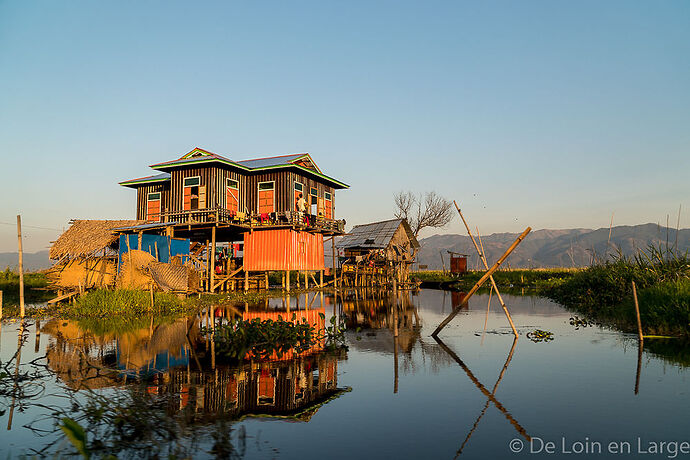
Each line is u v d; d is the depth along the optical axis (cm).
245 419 477
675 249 1395
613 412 485
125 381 638
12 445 398
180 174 2550
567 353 816
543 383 611
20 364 745
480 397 554
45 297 2311
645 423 450
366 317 1500
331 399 552
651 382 604
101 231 2173
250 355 837
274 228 2594
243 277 2986
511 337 1024
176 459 350
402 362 771
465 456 374
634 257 1588
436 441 411
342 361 783
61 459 365
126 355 828
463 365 737
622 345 882
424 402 536
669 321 1014
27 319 1409
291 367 735
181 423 461
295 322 1329
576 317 1412
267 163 2773
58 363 756
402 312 1652
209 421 470
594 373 659
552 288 2759
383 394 573
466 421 466
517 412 493
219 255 3153
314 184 3020
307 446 399
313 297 2420
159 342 970
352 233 4269
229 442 408
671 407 498
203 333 1081
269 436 425
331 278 4156
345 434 431
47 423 458
